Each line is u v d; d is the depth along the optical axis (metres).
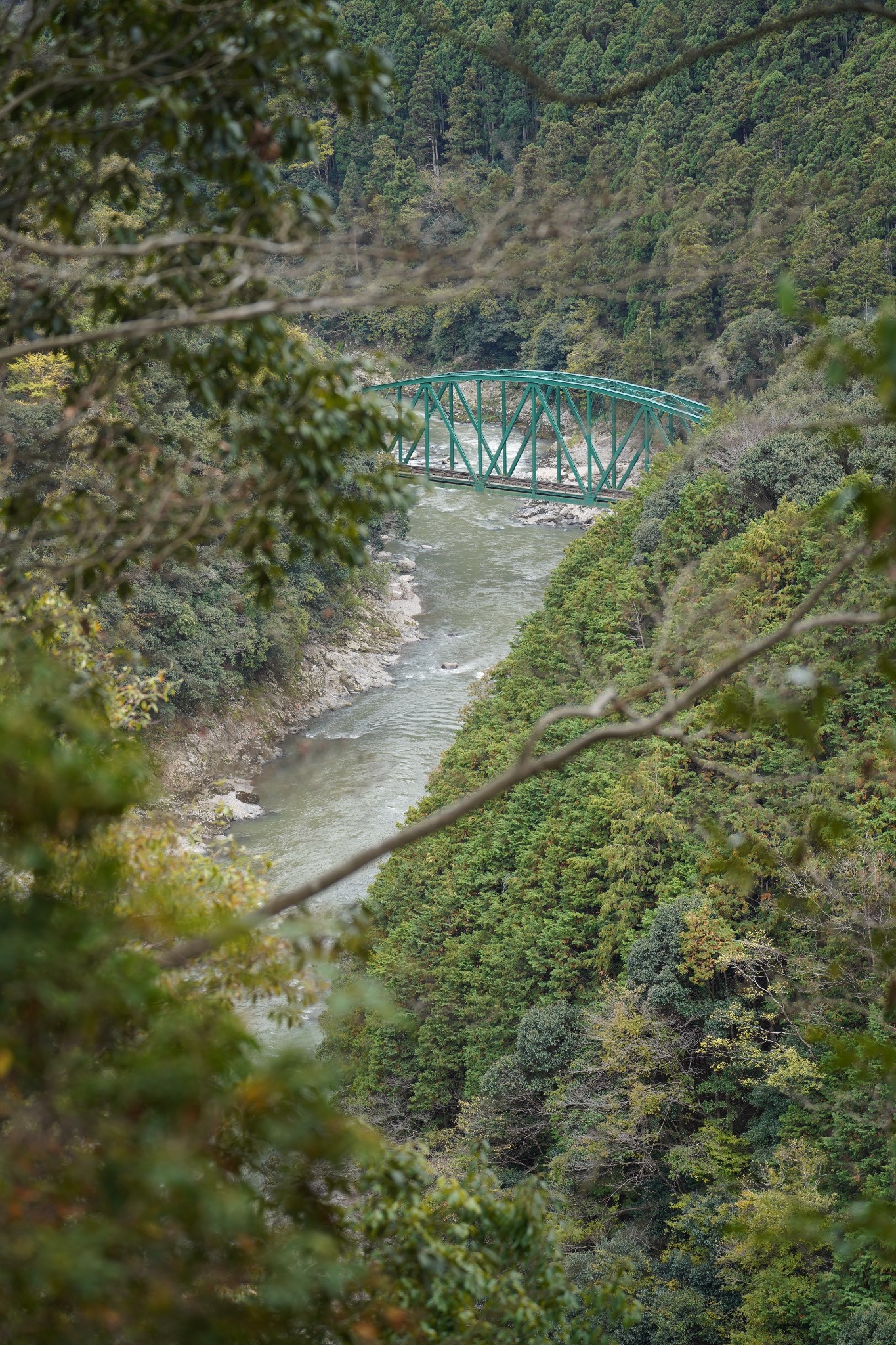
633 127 120.12
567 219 6.75
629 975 30.64
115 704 10.59
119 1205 4.13
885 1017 18.34
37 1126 4.36
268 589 7.09
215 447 7.59
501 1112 31.47
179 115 6.30
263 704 66.94
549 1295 8.24
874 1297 21.34
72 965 4.58
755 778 7.75
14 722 4.64
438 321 125.94
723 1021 27.81
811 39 113.56
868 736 30.38
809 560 36.75
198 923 5.38
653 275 8.77
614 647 46.22
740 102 113.69
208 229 6.89
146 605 59.25
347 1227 7.44
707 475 50.12
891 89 102.12
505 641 78.44
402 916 40.25
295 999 7.95
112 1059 4.70
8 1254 3.92
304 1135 4.61
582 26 133.12
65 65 6.41
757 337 85.81
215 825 54.69
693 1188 28.33
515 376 87.31
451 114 146.50
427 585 89.31
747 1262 22.88
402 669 75.69
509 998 33.88
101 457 7.27
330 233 6.62
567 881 35.66
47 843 5.11
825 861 22.42
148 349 7.02
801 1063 24.00
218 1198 4.07
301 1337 5.32
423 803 44.53
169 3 6.20
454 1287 7.26
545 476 113.44
